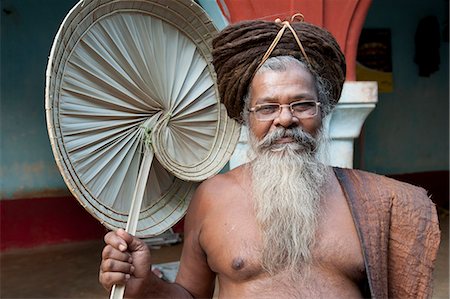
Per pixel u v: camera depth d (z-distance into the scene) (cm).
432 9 673
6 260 479
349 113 252
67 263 466
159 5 140
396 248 123
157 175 147
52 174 531
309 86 123
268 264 118
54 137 115
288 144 123
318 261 119
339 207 125
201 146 154
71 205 537
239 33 129
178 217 148
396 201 124
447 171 711
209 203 132
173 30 146
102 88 130
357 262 119
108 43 131
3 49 506
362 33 646
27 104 519
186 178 144
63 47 118
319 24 249
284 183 121
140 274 120
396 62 666
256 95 124
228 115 144
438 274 422
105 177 132
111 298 116
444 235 549
